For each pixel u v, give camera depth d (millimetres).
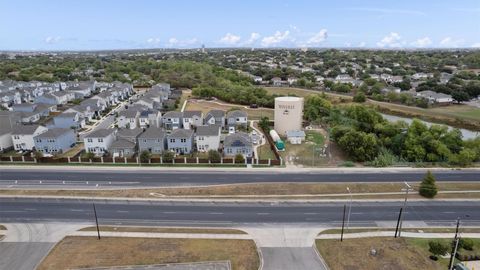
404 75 194250
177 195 52094
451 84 148750
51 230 41812
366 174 61469
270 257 36656
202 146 73375
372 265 35281
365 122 87688
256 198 51500
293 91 156375
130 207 48188
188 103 126062
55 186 54875
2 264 35156
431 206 49406
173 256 36469
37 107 101500
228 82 153000
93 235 40688
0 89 124125
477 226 43844
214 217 45469
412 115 115250
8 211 46688
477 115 113000
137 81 167375
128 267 34625
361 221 44750
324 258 36469
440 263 35625
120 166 64125
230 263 35438
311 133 90375
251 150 70062
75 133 80812
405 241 39875
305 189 54375
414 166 66188
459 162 66750
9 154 69562
